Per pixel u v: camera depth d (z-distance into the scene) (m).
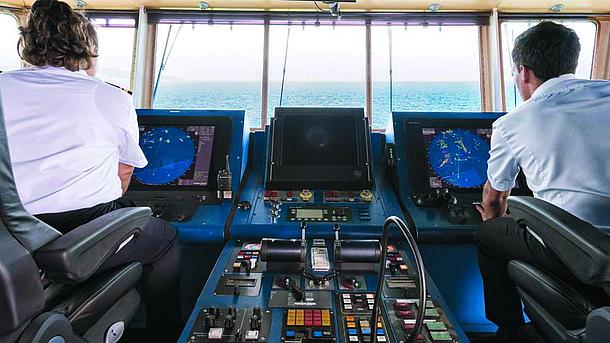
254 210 1.77
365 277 1.37
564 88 1.30
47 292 0.97
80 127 1.19
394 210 1.80
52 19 1.24
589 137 1.18
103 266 1.18
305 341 1.04
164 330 1.60
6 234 0.74
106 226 0.98
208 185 1.91
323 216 1.72
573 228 0.95
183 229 1.63
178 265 1.58
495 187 1.52
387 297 1.24
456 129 2.10
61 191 1.14
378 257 1.38
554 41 1.35
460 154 2.03
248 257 1.47
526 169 1.35
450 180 1.96
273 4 2.89
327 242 1.60
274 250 1.37
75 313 0.98
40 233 0.82
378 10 2.98
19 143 1.10
